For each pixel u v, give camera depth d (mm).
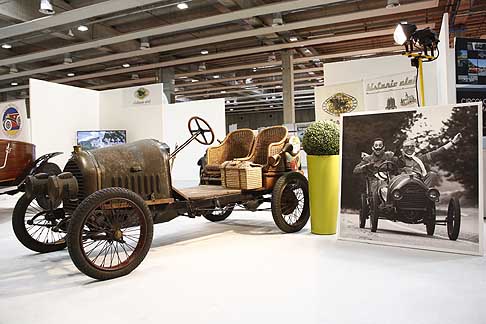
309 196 4074
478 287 2369
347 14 8797
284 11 8898
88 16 7930
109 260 3295
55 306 2297
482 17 9375
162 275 2809
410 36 3947
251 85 17641
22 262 3326
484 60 5035
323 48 12336
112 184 3131
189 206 3578
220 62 13734
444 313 2016
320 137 3885
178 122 11812
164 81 13984
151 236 2965
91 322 2055
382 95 6469
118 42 10086
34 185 3193
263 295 2346
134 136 9977
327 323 1943
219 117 11195
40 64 12680
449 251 3135
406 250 3268
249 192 4098
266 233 4168
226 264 3025
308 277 2645
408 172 3416
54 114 8539
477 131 3168
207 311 2139
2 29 8391
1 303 2369
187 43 10539
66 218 3172
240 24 9750
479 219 3049
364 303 2176
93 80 15836
